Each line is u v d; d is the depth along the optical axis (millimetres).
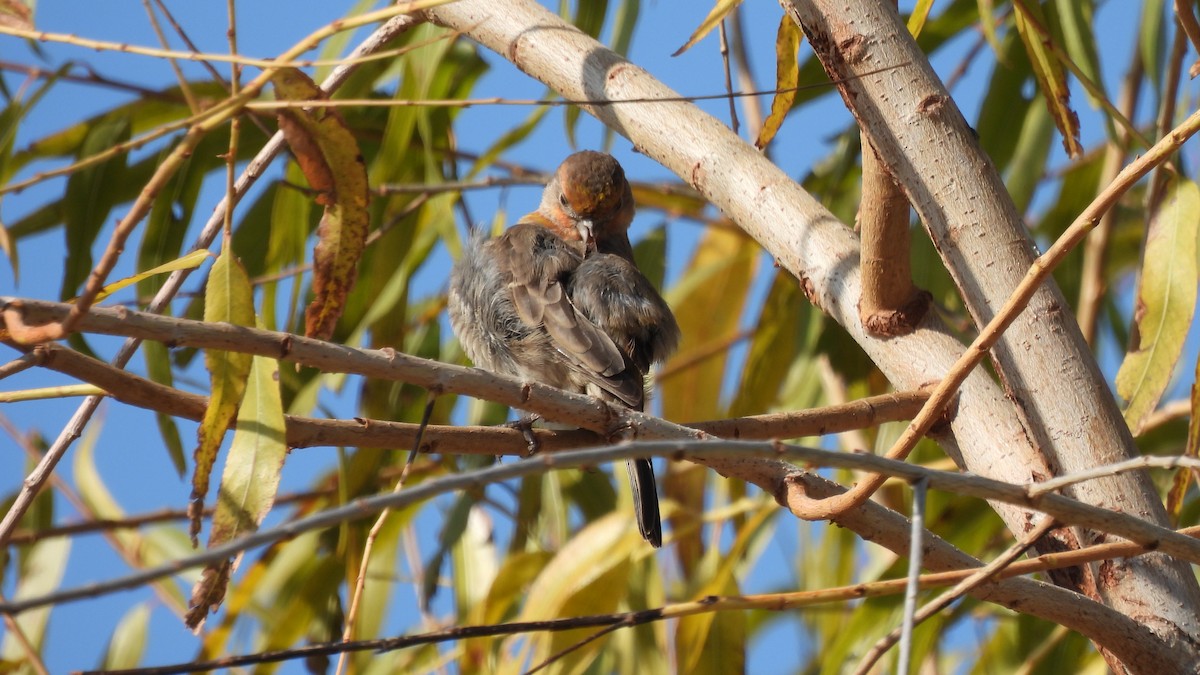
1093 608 5871
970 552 10156
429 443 6762
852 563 11758
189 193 10477
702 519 10648
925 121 6617
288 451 6461
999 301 6492
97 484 11773
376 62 10922
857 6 6691
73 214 10133
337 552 10289
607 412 6387
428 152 10469
